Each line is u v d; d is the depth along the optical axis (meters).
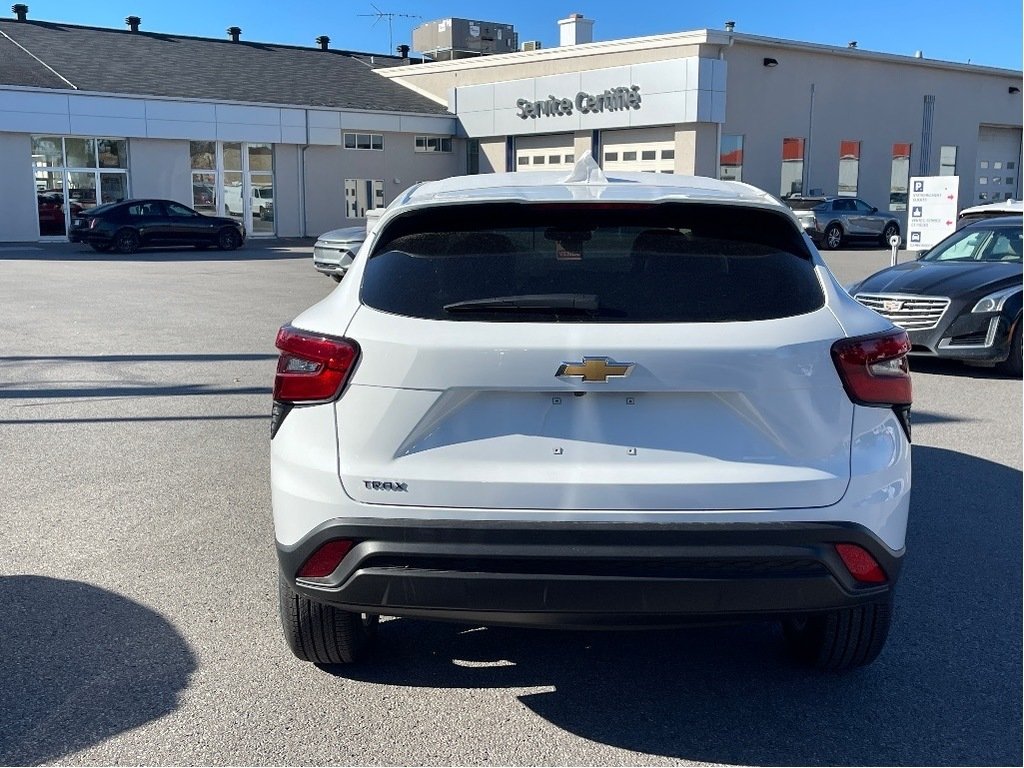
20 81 28.08
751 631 4.03
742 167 31.73
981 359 9.23
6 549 4.78
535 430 2.87
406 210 3.14
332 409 2.95
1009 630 3.99
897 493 3.01
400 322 2.92
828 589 2.91
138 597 4.23
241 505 5.47
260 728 3.22
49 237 29.41
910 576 4.55
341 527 2.92
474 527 2.85
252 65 35.84
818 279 3.09
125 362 9.86
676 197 3.10
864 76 34.53
